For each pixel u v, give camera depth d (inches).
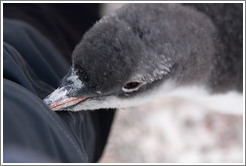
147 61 39.0
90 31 39.2
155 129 56.5
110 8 45.1
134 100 40.4
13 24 40.1
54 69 39.8
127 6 39.8
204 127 56.6
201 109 57.1
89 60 38.8
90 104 39.8
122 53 38.6
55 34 41.4
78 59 39.0
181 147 55.6
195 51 40.8
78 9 43.2
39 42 40.1
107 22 39.1
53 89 39.0
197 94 43.3
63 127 36.0
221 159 54.6
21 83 36.6
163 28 39.4
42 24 41.3
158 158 54.6
